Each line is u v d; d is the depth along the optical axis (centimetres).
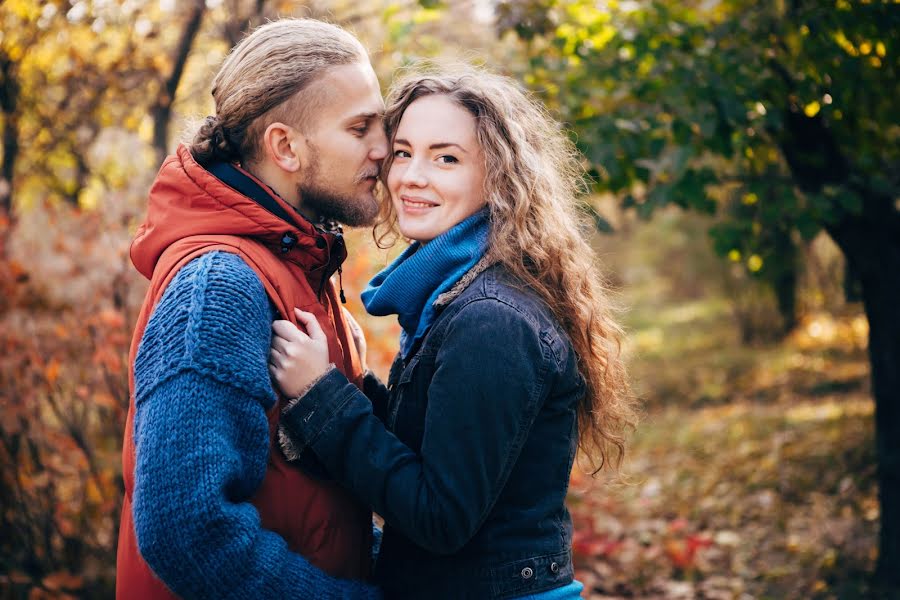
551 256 158
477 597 144
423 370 147
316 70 146
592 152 327
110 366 318
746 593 413
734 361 1048
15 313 312
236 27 400
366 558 157
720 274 1219
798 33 342
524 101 165
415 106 156
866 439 598
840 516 491
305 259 147
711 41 364
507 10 360
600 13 393
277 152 147
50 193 422
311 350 139
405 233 158
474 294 145
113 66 400
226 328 126
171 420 120
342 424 138
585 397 166
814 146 360
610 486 199
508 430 138
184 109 452
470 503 135
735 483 588
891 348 372
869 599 376
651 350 1240
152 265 143
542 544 149
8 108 396
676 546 441
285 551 129
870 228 366
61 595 304
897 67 334
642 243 1684
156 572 122
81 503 332
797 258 982
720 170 426
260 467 130
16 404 313
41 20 384
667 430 790
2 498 321
